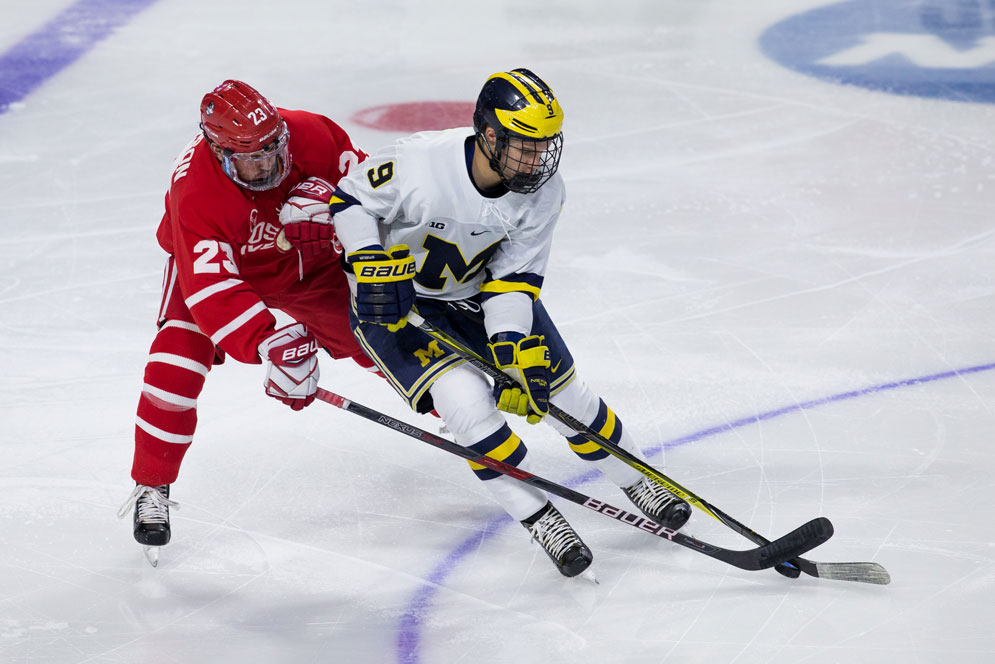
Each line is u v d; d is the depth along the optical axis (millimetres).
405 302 9695
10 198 19703
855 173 21031
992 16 29688
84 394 13945
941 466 12172
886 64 26688
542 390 9953
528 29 29031
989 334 15117
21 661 9461
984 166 21234
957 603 9938
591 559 10211
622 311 16062
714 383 14133
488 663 9367
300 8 30438
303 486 12297
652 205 19734
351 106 23938
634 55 27344
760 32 28938
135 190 20078
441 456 12945
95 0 30641
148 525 10625
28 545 11133
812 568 10227
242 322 10047
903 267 17266
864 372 14266
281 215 10422
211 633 9859
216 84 25062
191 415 10898
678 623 9836
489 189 9719
